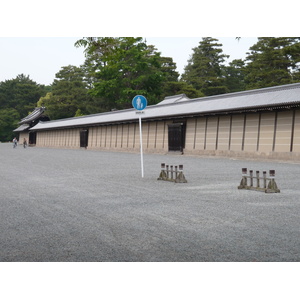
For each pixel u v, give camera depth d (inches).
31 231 215.9
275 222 235.9
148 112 1544.0
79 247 184.2
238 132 1048.8
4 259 167.5
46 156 1180.5
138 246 185.5
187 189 390.0
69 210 279.3
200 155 1181.1
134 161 891.4
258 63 2085.4
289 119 896.3
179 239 197.8
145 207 290.0
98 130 1918.1
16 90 3964.1
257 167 677.9
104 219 247.3
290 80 1851.6
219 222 236.7
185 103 1430.9
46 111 3117.6
